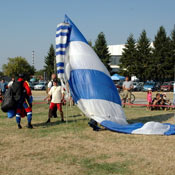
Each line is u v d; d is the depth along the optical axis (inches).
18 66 3122.5
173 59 2080.5
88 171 184.4
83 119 411.2
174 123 385.7
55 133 306.8
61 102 387.2
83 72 353.4
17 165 195.9
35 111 514.0
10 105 320.2
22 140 272.1
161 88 1606.8
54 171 184.1
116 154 223.8
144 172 181.9
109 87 357.1
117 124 326.0
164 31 2111.2
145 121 401.7
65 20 392.8
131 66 2154.3
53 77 425.4
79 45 370.0
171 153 225.9
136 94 1226.0
